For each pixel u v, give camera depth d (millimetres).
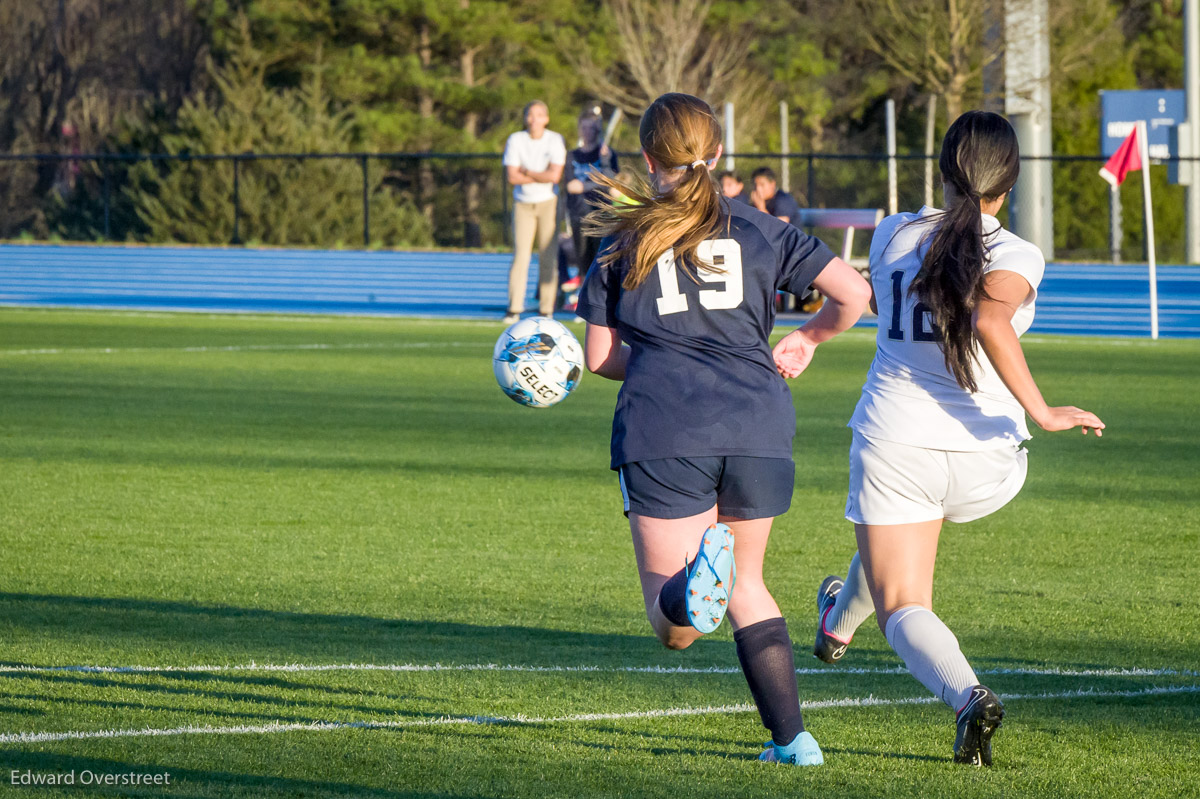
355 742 14867
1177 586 22406
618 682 17328
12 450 34844
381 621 20234
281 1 155500
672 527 13672
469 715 15906
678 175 13984
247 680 17219
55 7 177125
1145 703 16469
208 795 13234
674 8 154625
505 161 62969
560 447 35906
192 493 29797
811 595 21969
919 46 135000
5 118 176250
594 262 14094
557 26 165125
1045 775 13883
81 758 14266
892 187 97562
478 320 72500
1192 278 85438
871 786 13516
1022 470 14820
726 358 13688
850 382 48469
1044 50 108250
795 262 13945
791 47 162875
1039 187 99688
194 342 61406
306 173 117750
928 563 14625
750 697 16734
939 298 13703
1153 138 119688
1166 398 44281
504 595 21797
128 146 130750
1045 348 59750
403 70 151375
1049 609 21000
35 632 19406
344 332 66188
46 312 77312
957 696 13578
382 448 35562
